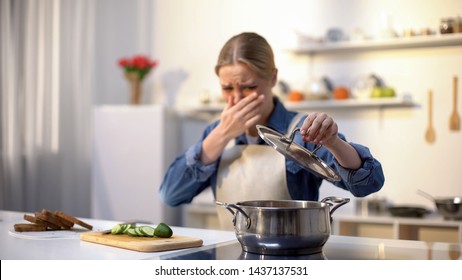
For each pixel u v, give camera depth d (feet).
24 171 14.08
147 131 12.91
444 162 11.63
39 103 14.16
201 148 6.36
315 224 3.87
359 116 12.34
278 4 13.12
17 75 13.75
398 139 12.00
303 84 12.80
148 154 12.89
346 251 4.09
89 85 14.58
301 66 12.84
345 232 10.71
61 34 14.26
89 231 5.38
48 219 5.37
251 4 13.43
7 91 13.70
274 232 3.82
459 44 11.48
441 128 11.66
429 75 11.75
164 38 14.40
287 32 13.00
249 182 6.31
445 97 11.64
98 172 13.24
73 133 14.52
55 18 14.23
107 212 13.12
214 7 13.84
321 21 12.67
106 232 4.93
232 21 13.66
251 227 3.92
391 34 11.54
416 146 11.85
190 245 4.42
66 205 14.46
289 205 4.42
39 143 14.21
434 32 11.70
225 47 6.25
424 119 11.78
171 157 13.30
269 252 3.91
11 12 13.74
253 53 6.06
